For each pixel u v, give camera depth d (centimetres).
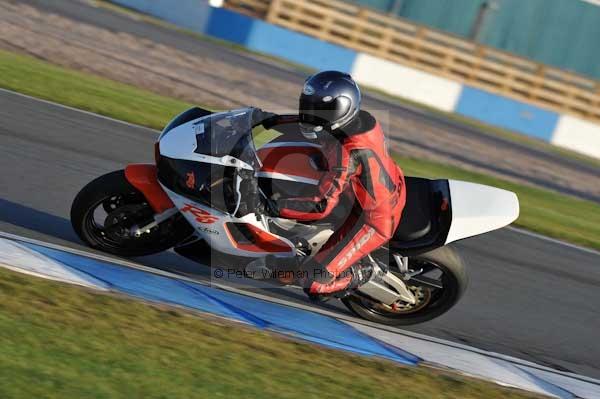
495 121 9406
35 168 2794
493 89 10444
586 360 2416
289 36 9225
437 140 6612
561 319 2709
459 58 10338
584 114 10425
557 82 10394
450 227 2139
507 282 2933
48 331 1631
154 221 2108
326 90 1888
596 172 7888
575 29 11262
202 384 1611
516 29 11294
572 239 3888
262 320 2016
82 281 1902
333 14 10231
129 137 3634
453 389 1891
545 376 2131
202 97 5500
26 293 1755
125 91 4906
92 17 7325
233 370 1700
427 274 2698
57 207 2489
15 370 1470
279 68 7938
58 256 2019
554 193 5912
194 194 2003
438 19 11431
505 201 2245
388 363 1950
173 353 1695
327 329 2083
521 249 3416
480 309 2589
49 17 6712
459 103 9350
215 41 8744
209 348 1764
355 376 1831
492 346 2322
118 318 1772
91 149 3244
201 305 1988
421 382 1886
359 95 1934
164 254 2328
